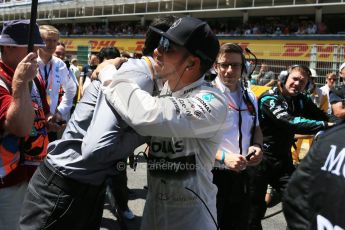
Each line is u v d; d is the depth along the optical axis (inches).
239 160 95.1
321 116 137.3
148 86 66.9
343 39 735.1
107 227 153.8
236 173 106.8
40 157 101.7
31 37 82.8
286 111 124.3
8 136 90.9
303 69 127.8
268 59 589.0
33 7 81.7
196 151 68.9
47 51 161.6
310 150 45.4
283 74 130.1
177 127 61.7
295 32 872.3
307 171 44.1
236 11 1037.2
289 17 1026.1
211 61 66.7
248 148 110.0
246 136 108.9
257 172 125.3
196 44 63.7
